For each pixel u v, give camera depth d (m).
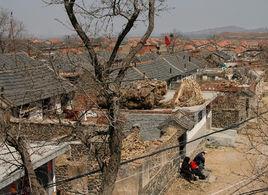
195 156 23.86
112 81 8.26
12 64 24.19
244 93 32.91
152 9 8.41
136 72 33.28
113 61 8.27
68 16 8.05
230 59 76.31
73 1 7.99
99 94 8.47
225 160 25.41
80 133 8.78
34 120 16.77
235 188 19.69
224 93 32.62
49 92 12.91
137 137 19.19
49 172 15.30
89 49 8.12
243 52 87.56
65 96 13.27
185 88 27.36
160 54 52.41
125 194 15.84
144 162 16.33
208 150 27.86
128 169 15.76
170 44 65.12
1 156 11.35
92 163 16.06
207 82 41.25
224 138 28.59
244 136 30.03
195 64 54.47
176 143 21.72
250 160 19.41
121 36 8.23
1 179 10.55
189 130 22.73
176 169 21.88
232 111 31.70
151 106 24.50
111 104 8.23
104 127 13.06
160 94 26.17
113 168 8.30
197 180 21.61
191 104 26.45
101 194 8.26
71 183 16.23
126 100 24.08
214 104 32.28
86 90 8.44
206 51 75.12
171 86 39.53
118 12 8.18
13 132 8.22
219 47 92.25
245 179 18.97
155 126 22.02
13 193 11.66
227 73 52.03
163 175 19.27
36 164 12.22
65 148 14.07
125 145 17.59
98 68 8.11
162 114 23.17
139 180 15.74
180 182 21.27
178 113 22.72
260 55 60.69
